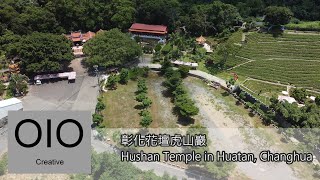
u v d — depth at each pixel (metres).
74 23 174.38
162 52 159.88
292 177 98.69
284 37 160.88
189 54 160.62
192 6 187.00
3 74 143.00
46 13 164.62
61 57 140.75
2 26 160.00
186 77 146.62
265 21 170.12
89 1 175.50
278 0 199.38
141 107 126.31
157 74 148.75
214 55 157.38
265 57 153.38
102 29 179.25
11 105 118.19
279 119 119.44
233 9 176.62
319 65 146.00
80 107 125.25
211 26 176.75
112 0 177.50
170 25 177.62
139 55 153.00
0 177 93.38
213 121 120.31
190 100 123.94
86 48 148.38
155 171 97.88
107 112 123.25
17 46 141.75
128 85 139.75
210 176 96.69
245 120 121.12
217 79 143.00
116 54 145.12
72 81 141.50
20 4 173.88
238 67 150.12
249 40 162.25
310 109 116.94
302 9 187.75
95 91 135.12
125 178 85.50
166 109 126.38
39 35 141.75
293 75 143.00
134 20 180.88
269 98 131.12
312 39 157.50
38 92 134.62
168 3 177.50
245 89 136.25
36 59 139.00
